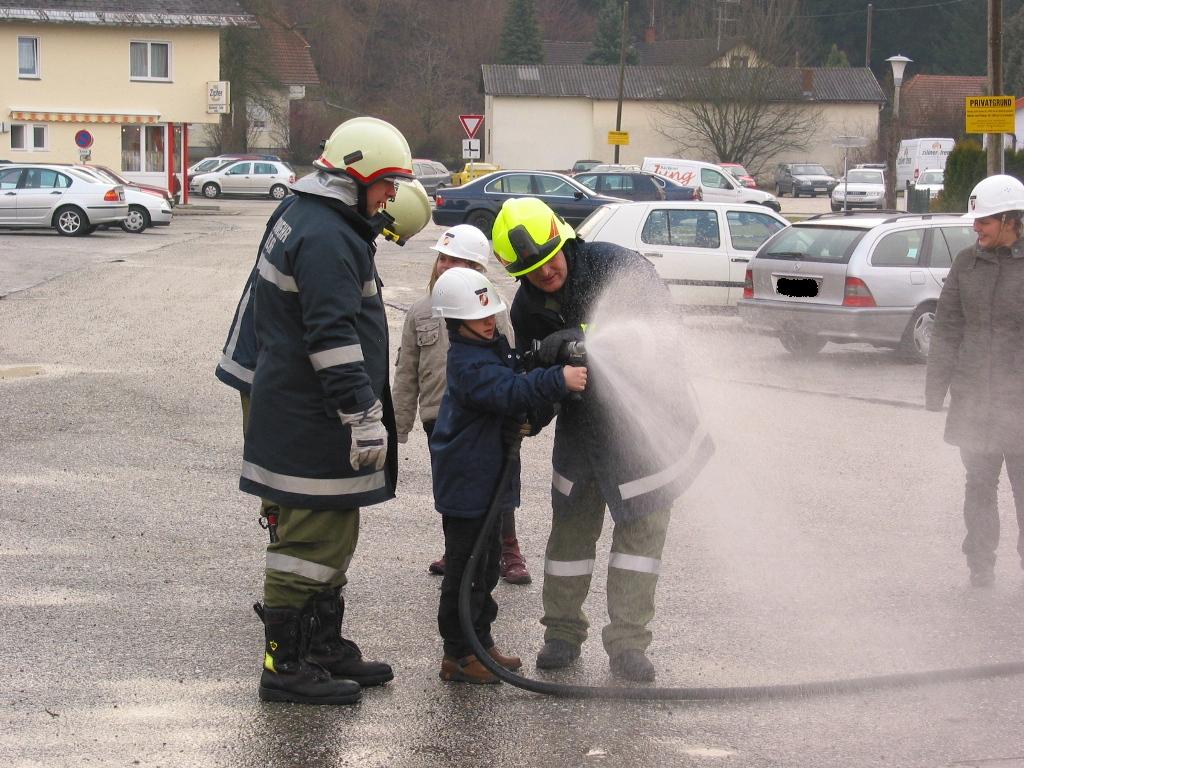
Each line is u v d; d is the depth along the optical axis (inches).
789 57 2583.7
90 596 225.0
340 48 3206.2
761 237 661.3
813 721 172.9
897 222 534.3
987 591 232.2
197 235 1186.0
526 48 3371.1
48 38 1641.2
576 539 193.6
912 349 530.0
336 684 178.9
